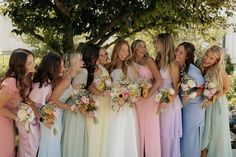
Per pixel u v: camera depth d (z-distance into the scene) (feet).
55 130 14.20
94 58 15.24
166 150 16.22
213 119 16.58
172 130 16.07
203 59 16.34
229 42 70.44
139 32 25.90
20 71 13.34
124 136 15.47
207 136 16.66
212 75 15.83
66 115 15.10
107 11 20.68
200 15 22.22
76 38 30.22
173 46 15.80
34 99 13.88
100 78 14.99
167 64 15.71
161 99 15.16
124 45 15.39
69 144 14.98
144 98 15.52
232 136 22.53
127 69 15.74
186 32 26.86
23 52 13.48
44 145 14.26
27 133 13.96
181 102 16.21
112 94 14.74
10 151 13.92
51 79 14.07
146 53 16.15
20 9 20.47
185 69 15.92
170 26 22.63
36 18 20.89
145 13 19.25
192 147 16.52
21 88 13.44
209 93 15.62
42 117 13.60
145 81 15.43
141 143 16.11
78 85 14.89
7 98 13.19
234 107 28.09
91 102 14.64
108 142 15.44
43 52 30.89
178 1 19.20
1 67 44.52
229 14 23.56
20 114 12.94
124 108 15.42
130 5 19.48
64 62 14.62
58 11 20.75
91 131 15.25
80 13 21.57
